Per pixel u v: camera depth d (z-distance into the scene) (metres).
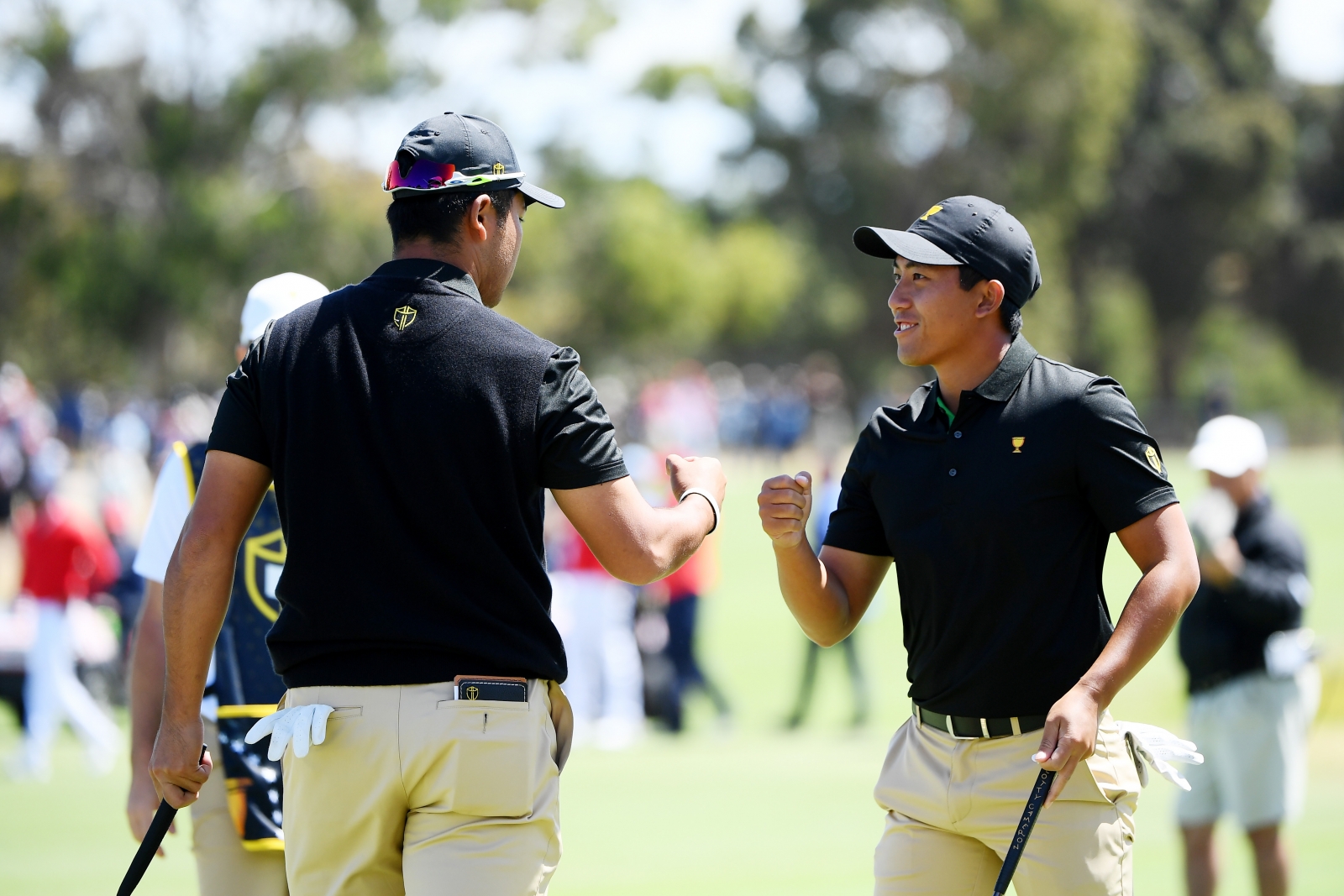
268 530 13.86
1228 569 20.83
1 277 153.38
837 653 55.56
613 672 41.94
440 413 10.56
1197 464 21.86
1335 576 68.12
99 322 145.62
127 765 37.53
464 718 10.41
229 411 11.13
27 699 36.81
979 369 12.63
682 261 179.88
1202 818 21.78
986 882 12.85
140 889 23.61
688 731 42.69
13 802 32.16
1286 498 104.25
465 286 11.09
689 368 156.50
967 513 12.29
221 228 139.62
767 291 195.38
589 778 34.66
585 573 41.75
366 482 10.58
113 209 144.88
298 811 10.90
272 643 11.02
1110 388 12.30
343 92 145.38
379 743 10.46
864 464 13.20
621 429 71.94
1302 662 21.34
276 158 148.38
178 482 13.84
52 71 143.25
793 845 27.11
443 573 10.55
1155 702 41.59
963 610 12.37
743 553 83.56
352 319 10.92
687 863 25.47
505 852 10.50
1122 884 12.35
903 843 12.96
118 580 45.22
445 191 11.16
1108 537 12.69
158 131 144.62
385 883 10.96
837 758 37.78
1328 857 25.81
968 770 12.51
